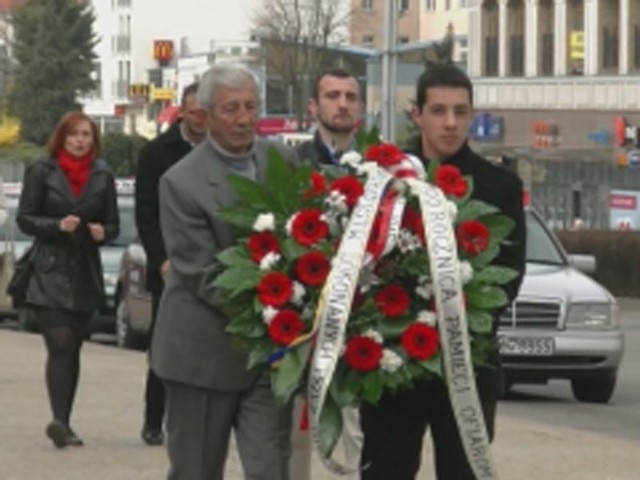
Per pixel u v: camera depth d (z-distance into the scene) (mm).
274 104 61844
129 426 13781
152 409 12648
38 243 12461
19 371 18234
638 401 18828
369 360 6875
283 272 7090
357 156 7238
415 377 6988
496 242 7191
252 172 7684
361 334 6922
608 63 67125
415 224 7051
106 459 12031
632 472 11961
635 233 40906
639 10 65812
